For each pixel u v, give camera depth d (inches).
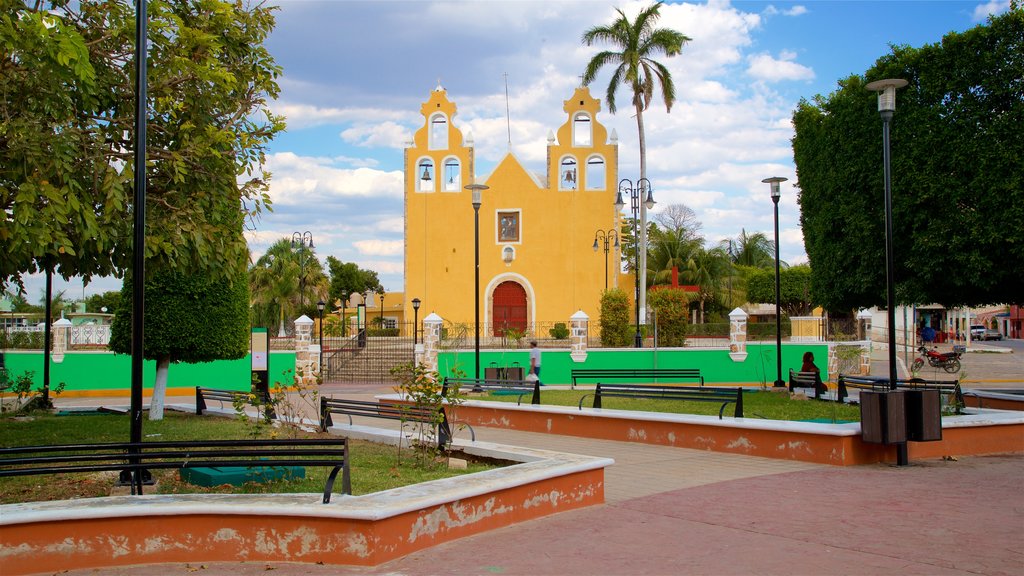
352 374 1176.8
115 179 341.4
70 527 216.8
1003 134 552.1
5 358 924.6
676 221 2021.4
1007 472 350.3
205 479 289.9
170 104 408.5
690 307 1877.5
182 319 522.0
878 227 614.9
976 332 2380.7
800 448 381.7
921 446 386.9
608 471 362.3
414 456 351.9
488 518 258.4
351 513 218.4
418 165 1502.2
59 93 337.4
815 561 218.5
